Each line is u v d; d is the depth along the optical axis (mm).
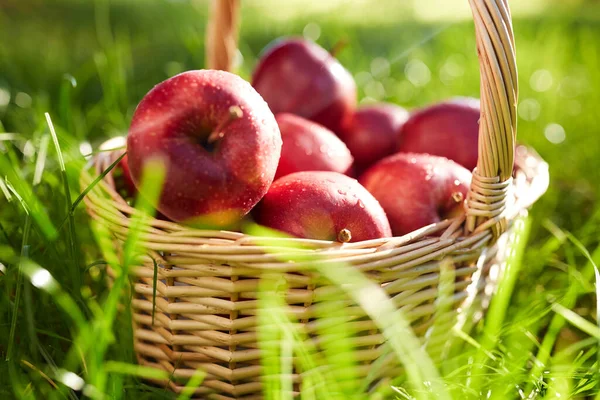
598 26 1771
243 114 585
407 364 532
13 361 577
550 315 682
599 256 671
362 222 606
